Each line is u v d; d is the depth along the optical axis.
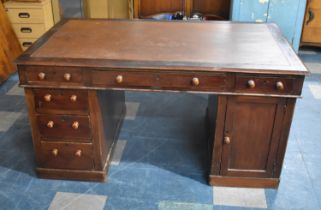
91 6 4.50
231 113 2.04
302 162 2.50
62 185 2.30
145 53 2.06
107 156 2.40
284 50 2.12
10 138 2.76
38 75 1.99
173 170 2.43
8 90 3.47
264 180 2.24
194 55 2.04
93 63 1.94
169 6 4.22
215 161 2.20
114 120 2.62
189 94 3.37
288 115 2.03
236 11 3.91
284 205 2.15
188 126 2.91
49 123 2.14
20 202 2.18
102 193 2.24
